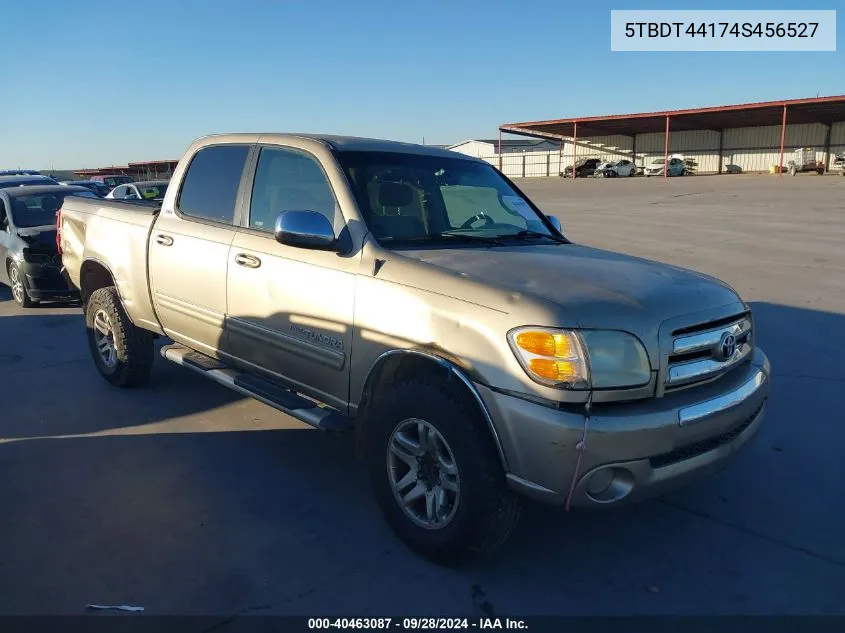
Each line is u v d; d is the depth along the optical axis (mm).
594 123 60094
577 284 3145
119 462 4398
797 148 56594
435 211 4023
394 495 3418
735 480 4203
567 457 2766
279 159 4234
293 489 4062
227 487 4074
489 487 2994
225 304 4332
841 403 5359
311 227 3537
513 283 3107
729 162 61188
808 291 9398
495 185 4629
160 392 5730
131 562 3295
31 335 7941
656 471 2904
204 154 4801
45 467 4320
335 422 3586
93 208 5805
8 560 3291
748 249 13383
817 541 3547
